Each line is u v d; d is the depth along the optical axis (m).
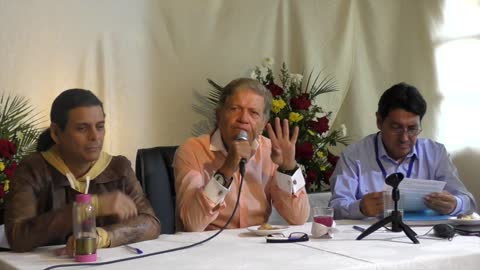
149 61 3.81
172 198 2.88
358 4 4.38
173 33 3.87
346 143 4.33
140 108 3.77
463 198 2.73
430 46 4.25
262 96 2.49
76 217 1.78
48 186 2.12
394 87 2.93
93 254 1.76
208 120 3.98
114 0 3.69
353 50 4.37
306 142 3.71
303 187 2.56
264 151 2.63
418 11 4.30
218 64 4.01
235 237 2.17
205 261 1.73
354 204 2.71
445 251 1.89
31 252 1.92
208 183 2.31
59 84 3.54
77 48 3.58
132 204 2.08
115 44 3.70
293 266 1.67
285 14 4.22
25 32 3.44
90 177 2.18
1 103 3.37
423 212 2.61
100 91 3.65
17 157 3.04
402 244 2.01
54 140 2.16
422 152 3.03
